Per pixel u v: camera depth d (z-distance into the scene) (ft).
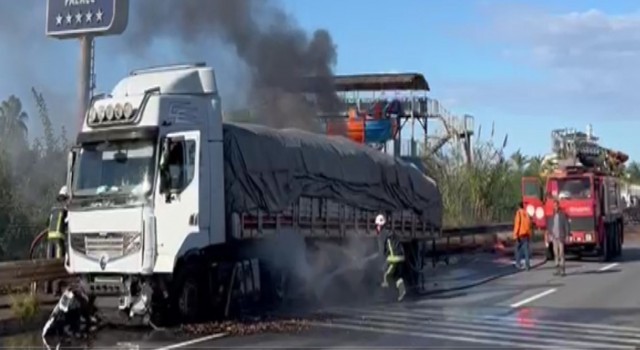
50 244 51.60
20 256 58.80
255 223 50.55
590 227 96.07
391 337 40.57
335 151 60.08
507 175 135.03
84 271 44.29
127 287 43.57
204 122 46.32
